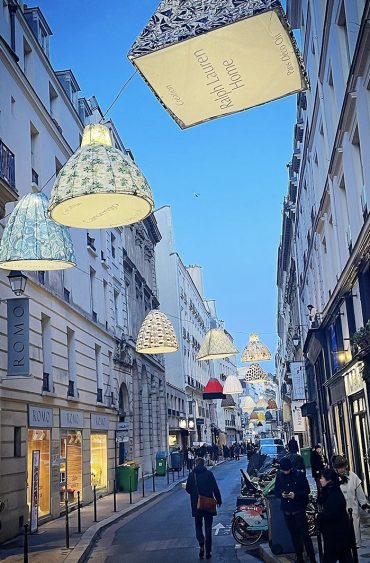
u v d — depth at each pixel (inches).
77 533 594.6
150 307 1764.3
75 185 280.5
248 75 251.1
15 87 711.7
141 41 237.0
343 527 289.9
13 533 586.6
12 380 614.9
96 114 1231.5
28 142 745.0
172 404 2030.0
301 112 1053.2
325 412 1033.5
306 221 1145.4
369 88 492.1
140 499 920.9
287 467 368.8
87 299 997.2
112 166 285.1
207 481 446.3
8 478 589.3
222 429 3393.2
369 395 578.2
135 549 500.1
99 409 1008.2
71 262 434.3
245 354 954.1
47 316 765.3
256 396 4525.1
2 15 713.6
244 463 1950.1
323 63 708.7
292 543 400.5
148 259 1820.9
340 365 753.0
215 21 224.8
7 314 586.6
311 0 764.6
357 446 690.8
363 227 505.7
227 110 274.2
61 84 942.4
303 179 1134.4
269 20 221.6
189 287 2694.4
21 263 437.4
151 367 1630.2
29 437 669.9
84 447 896.3
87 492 887.1
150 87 258.1
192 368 2588.6
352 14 523.2
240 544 475.2
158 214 2436.0
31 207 434.9
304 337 1374.3
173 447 1828.2
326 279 930.1
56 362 787.4
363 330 481.4
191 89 258.4
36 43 823.7
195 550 473.1
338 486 298.8
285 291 2215.8
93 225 314.8
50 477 729.6
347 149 608.4
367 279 563.5
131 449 1272.1
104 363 1080.2
